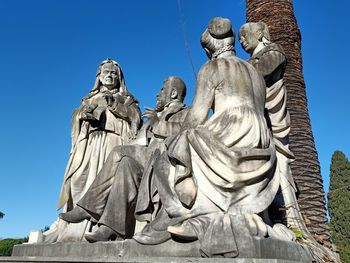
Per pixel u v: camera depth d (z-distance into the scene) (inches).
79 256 183.6
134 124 282.8
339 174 710.5
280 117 231.9
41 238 235.9
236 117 178.5
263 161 171.9
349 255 301.3
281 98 233.3
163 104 247.9
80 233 216.1
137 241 170.1
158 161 193.3
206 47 211.2
